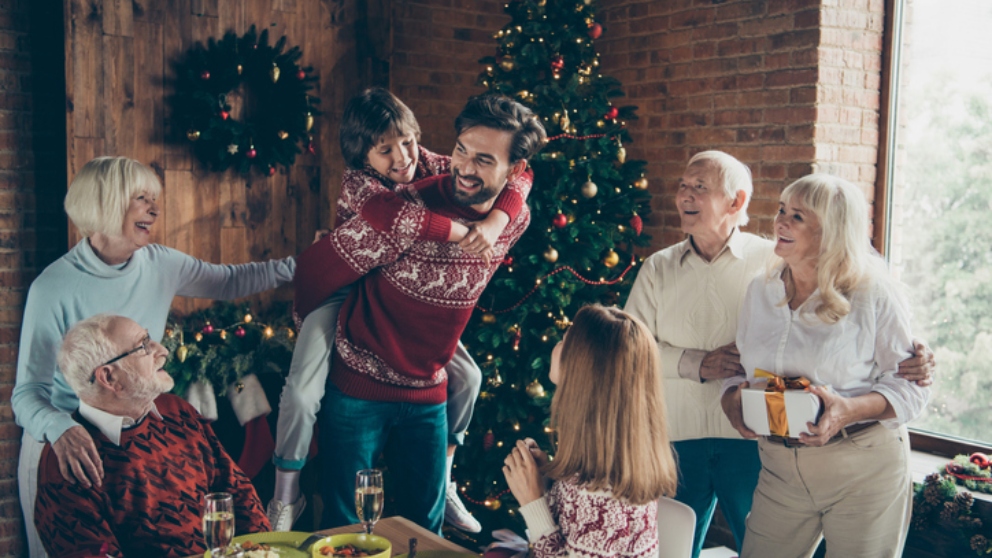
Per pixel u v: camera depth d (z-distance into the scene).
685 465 2.81
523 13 3.76
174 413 2.35
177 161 3.71
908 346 2.29
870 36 3.79
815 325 2.34
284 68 3.85
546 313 3.73
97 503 2.10
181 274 2.83
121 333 2.15
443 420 2.84
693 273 2.79
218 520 1.70
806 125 3.71
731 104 4.03
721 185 2.66
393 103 2.57
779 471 2.40
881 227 3.87
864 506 2.29
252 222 3.92
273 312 3.97
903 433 2.33
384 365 2.64
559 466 1.87
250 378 3.57
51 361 2.48
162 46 3.64
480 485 3.79
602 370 1.83
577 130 3.72
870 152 3.86
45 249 3.77
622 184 3.88
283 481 2.77
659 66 4.38
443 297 2.56
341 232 2.56
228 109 3.68
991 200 3.50
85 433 2.12
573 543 1.83
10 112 3.66
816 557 3.42
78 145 3.49
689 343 2.78
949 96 3.63
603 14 4.66
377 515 1.89
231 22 3.80
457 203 2.51
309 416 2.72
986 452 3.51
